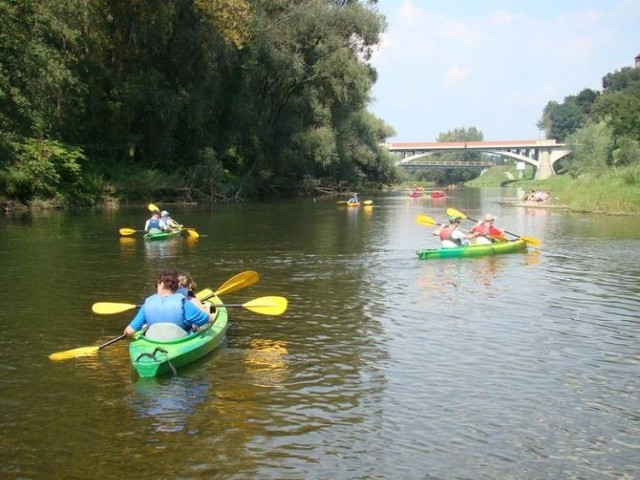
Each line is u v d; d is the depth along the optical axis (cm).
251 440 627
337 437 636
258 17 4725
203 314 899
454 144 11719
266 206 4316
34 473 562
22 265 1587
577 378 802
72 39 3256
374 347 923
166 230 2248
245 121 4869
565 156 11356
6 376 796
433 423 669
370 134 7956
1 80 2902
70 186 3653
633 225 2816
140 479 554
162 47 4181
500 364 852
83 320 1059
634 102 5597
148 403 713
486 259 1770
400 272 1555
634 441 634
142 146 4428
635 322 1075
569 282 1427
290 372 816
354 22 5034
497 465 585
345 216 3450
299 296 1273
